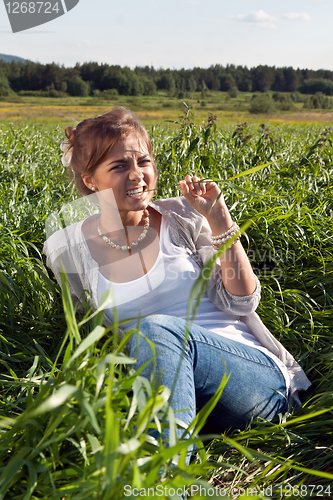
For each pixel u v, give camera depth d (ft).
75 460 3.88
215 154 13.84
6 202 11.80
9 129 28.09
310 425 5.41
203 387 5.10
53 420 3.62
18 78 379.76
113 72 368.89
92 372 3.74
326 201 11.68
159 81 421.18
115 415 3.09
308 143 23.18
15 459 3.35
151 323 4.86
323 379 6.21
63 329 7.22
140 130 6.13
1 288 7.27
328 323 7.68
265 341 6.02
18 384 5.60
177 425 3.84
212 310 6.06
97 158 5.92
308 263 9.52
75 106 246.27
